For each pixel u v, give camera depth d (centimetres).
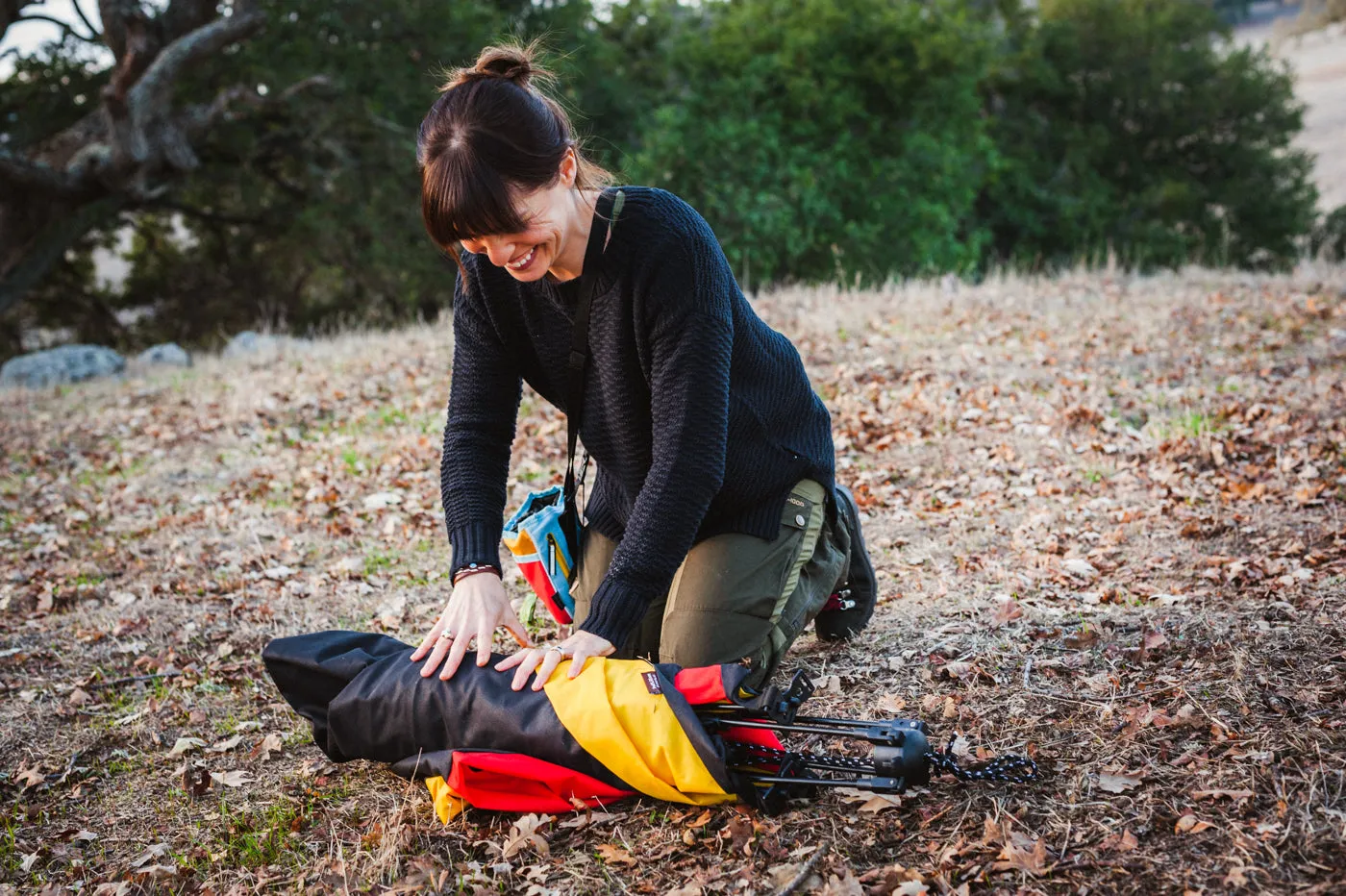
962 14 1967
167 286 2248
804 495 277
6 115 1747
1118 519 443
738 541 268
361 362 948
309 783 294
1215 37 2741
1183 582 366
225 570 487
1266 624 312
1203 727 263
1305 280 955
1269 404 581
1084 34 2577
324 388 862
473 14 1752
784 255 1736
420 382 846
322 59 1650
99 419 850
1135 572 381
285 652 272
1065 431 577
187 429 783
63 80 1742
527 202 208
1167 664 300
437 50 1681
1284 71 2714
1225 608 333
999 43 2475
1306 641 299
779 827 243
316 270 2209
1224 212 2597
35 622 443
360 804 279
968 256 1945
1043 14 2648
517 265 220
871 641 345
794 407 273
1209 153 2662
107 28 1483
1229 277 1023
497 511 266
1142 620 332
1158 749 257
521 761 245
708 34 1958
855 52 1872
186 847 272
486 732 246
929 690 308
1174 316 830
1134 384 655
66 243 1543
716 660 266
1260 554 383
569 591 283
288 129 1748
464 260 250
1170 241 2322
